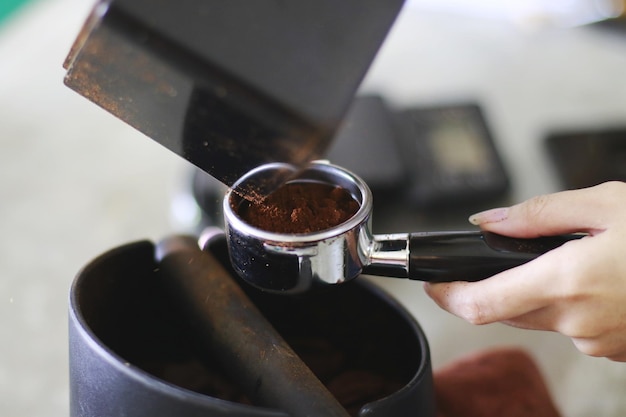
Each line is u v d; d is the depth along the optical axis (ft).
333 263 1.89
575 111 4.65
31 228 3.71
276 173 1.82
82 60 1.78
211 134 1.81
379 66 5.02
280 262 1.87
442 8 5.65
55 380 3.06
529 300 2.02
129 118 1.83
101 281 2.09
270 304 2.29
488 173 3.76
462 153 3.90
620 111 4.65
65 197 3.92
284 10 1.74
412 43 5.28
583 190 2.09
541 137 4.25
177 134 1.83
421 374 1.93
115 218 3.79
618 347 2.10
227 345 2.03
